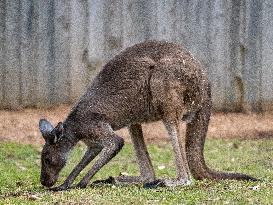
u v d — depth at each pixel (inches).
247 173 1219.2
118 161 1389.0
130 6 1792.6
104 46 1793.8
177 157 1077.8
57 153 1116.5
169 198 976.9
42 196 1017.5
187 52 1103.0
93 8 1791.3
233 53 1812.3
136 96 1087.6
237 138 1611.7
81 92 1793.8
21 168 1304.1
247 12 1808.6
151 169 1126.4
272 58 1815.9
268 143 1546.5
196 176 1111.0
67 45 1788.9
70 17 1786.4
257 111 1807.3
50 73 1792.6
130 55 1096.2
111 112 1093.1
